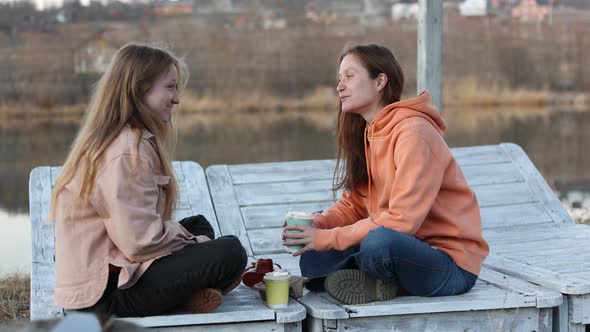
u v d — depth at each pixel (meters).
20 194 8.23
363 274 2.76
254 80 18.30
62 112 16.72
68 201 2.59
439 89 4.58
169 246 2.60
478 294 2.88
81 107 16.75
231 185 4.61
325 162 4.87
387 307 2.72
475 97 18.58
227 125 15.08
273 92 18.23
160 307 2.62
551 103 18.78
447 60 19.20
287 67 18.58
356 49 2.99
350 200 3.19
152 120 2.68
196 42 18.83
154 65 2.70
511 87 18.98
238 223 4.32
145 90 2.68
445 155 2.82
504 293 2.89
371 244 2.68
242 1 19.48
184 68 2.87
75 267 2.56
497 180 4.82
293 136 13.24
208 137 13.19
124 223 2.50
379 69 2.96
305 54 18.78
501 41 19.30
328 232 2.82
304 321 2.92
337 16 19.55
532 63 19.12
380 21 19.70
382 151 2.91
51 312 2.77
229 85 18.20
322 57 18.80
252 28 19.22
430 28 4.54
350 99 2.97
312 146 11.88
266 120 15.98
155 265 2.58
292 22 19.28
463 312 2.81
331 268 2.91
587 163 9.73
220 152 11.26
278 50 18.75
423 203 2.75
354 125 3.11
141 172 2.56
